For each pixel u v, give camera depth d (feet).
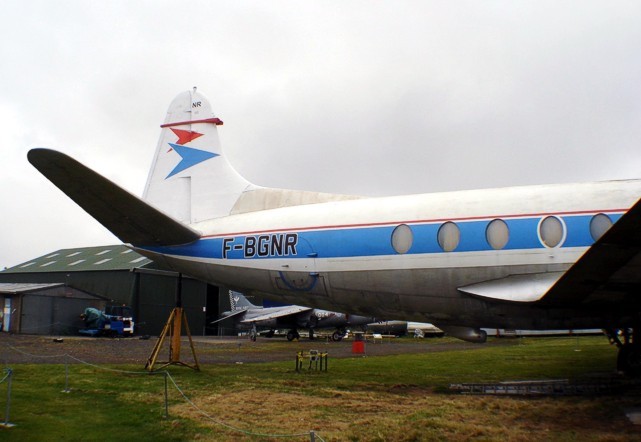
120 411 33.12
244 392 41.11
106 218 49.60
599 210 40.09
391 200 47.78
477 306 43.45
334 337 139.95
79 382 43.80
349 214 48.19
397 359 75.61
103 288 151.94
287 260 49.62
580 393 41.19
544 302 39.81
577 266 33.09
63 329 127.95
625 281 34.96
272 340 137.80
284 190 55.77
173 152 60.80
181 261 54.80
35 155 39.09
